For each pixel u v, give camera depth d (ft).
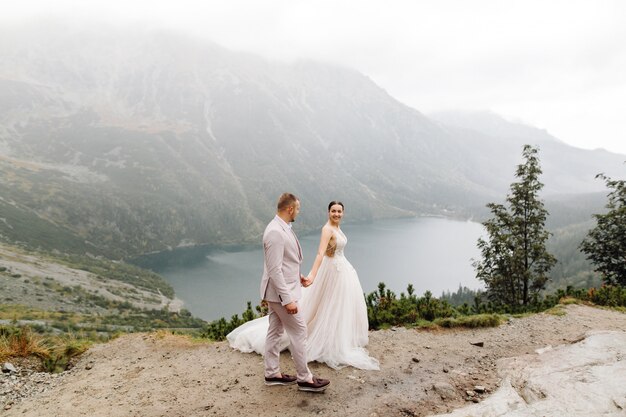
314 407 14.47
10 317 313.53
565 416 12.14
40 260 549.13
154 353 21.48
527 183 61.46
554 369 15.97
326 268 19.53
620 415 11.93
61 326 304.71
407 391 15.70
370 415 13.85
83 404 15.52
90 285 492.13
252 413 14.15
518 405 13.43
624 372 14.53
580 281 391.65
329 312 19.01
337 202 19.45
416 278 627.46
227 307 487.20
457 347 21.33
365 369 17.83
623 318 27.48
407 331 24.14
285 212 15.88
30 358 20.86
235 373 17.76
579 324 25.71
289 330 15.64
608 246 59.31
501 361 18.74
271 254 14.76
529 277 60.75
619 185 60.03
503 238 62.18
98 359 21.09
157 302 487.61
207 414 14.20
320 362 18.52
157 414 14.35
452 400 15.02
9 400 16.46
